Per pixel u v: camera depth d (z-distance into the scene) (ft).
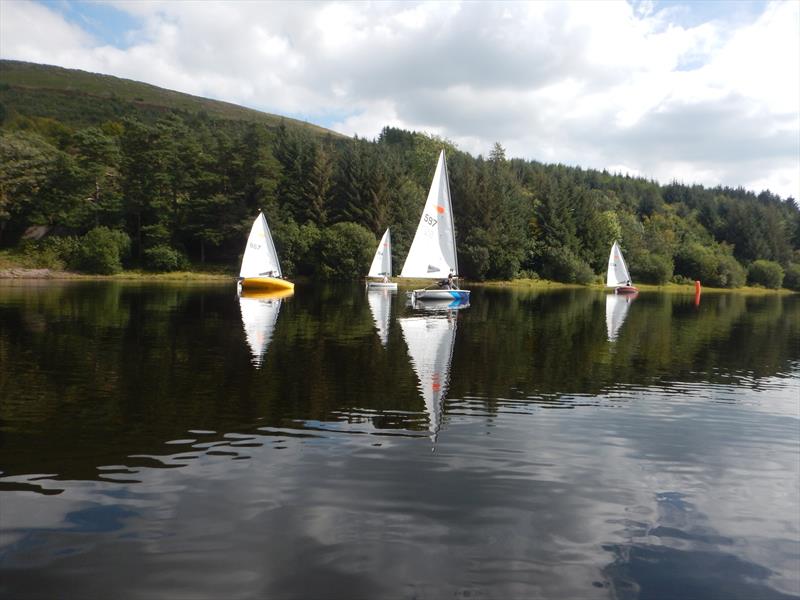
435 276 110.32
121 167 236.02
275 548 16.63
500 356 52.85
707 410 35.24
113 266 209.87
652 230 369.50
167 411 30.78
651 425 31.40
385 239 178.70
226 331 64.59
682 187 562.66
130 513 18.67
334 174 276.00
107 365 43.16
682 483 22.98
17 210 226.99
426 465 23.79
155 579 14.93
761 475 24.16
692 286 314.35
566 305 131.75
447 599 14.35
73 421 28.53
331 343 57.47
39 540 16.81
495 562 16.21
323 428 28.63
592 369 48.11
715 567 16.47
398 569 15.67
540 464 24.48
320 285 200.34
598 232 305.32
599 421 31.78
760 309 148.25
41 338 55.88
